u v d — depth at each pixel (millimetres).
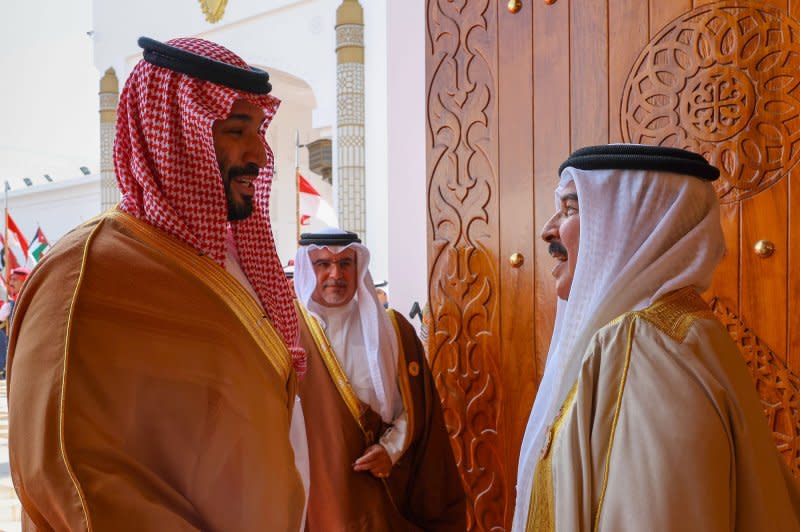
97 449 837
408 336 2078
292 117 11781
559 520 896
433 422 2008
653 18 1782
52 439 828
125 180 1043
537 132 1985
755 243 1647
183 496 911
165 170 1021
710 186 1025
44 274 929
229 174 1091
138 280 943
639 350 877
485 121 2096
